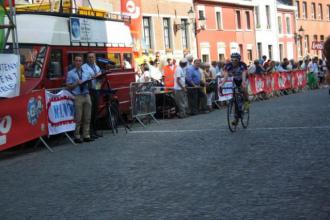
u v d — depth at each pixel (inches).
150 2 1317.7
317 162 325.1
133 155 395.2
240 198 249.9
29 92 454.9
